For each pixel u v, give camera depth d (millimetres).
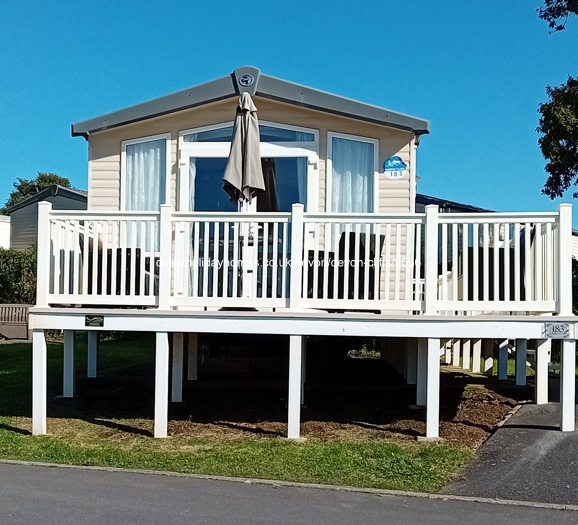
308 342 12492
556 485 5953
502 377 10789
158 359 7664
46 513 5160
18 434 7871
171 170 10000
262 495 5695
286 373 11055
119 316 7676
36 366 7840
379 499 5637
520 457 6699
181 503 5449
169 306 7664
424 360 8938
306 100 9602
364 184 9773
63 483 5996
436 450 6980
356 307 7527
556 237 7488
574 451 6812
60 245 7914
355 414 8719
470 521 5117
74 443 7473
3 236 26828
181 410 8898
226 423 8305
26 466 6590
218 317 7594
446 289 7500
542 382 8906
